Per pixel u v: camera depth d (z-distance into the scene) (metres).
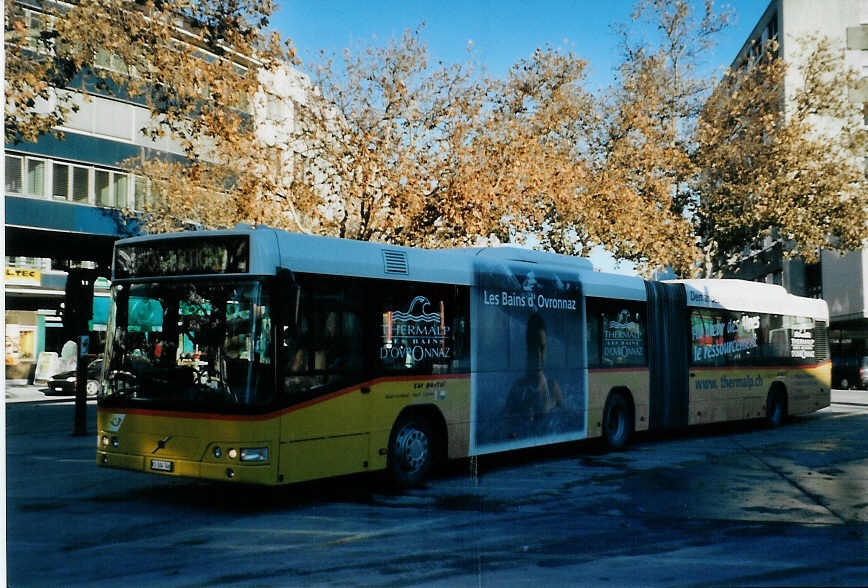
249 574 6.11
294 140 21.62
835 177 29.44
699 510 8.64
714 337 16.05
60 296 36.88
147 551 6.83
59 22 14.59
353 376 9.00
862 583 5.86
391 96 20.25
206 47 15.93
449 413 10.31
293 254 8.45
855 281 44.09
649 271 28.83
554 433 12.14
